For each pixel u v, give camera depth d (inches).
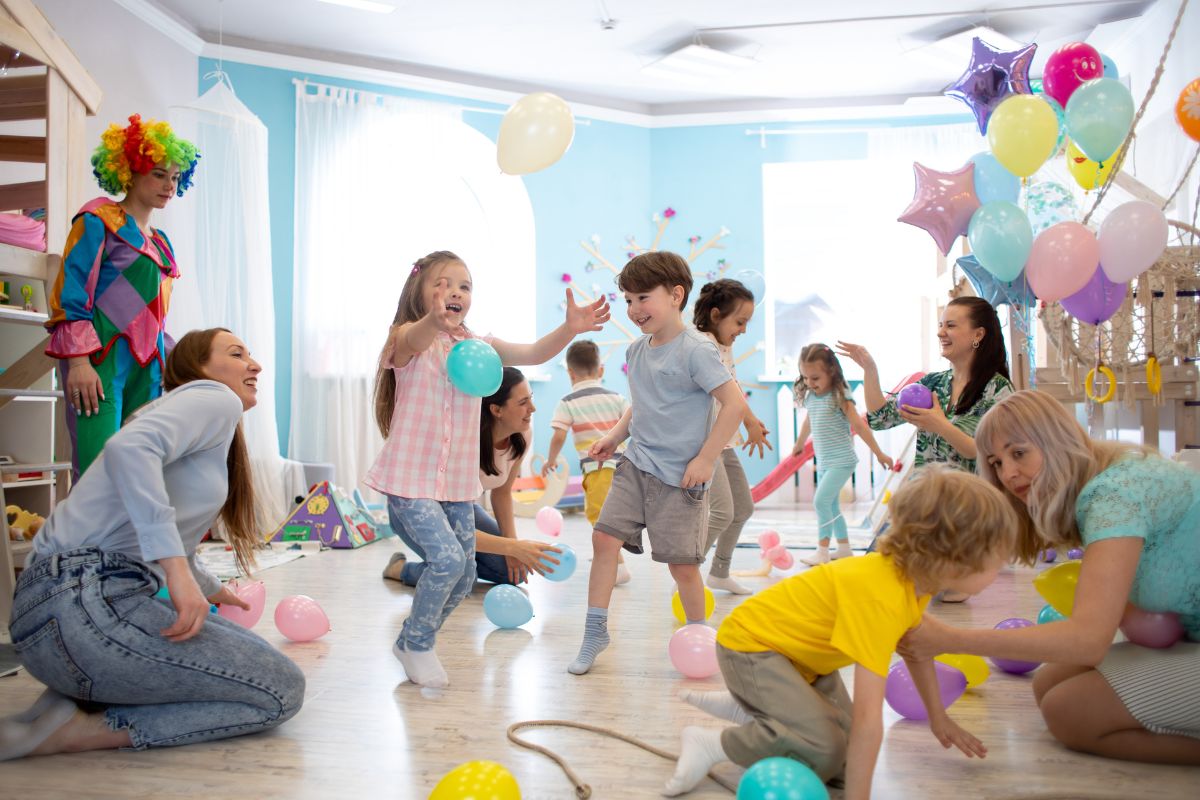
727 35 210.1
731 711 60.3
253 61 210.1
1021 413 59.1
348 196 213.5
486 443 112.6
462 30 206.5
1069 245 104.5
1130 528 54.4
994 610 103.5
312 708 69.8
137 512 56.4
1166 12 181.6
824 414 145.3
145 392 100.0
